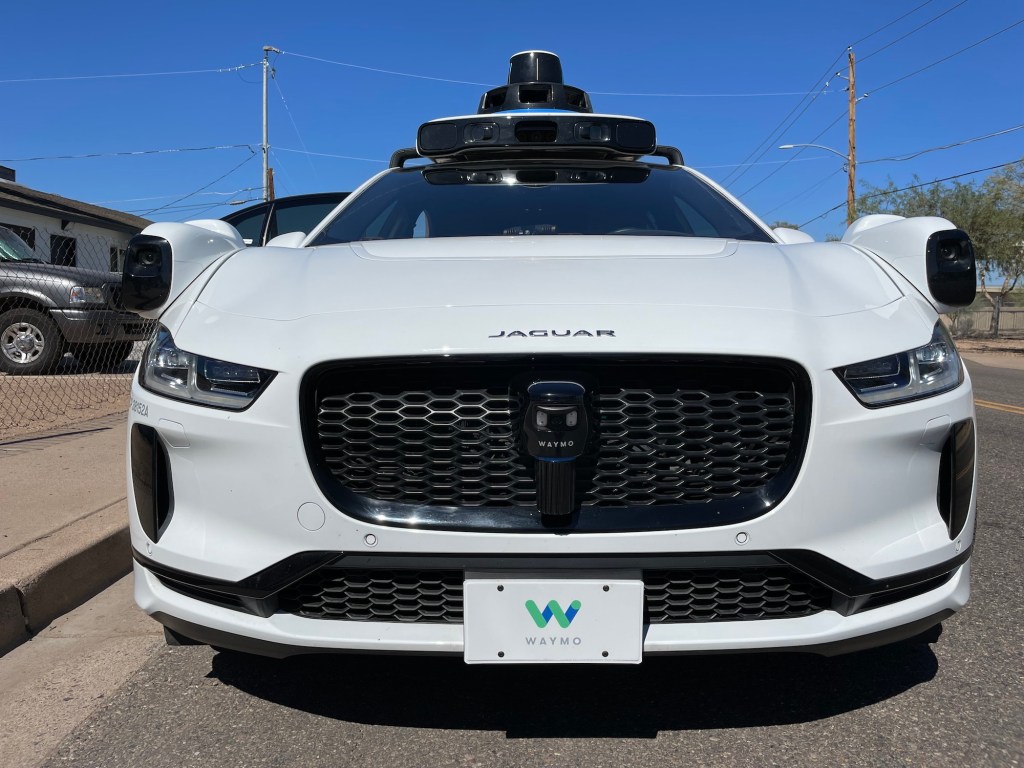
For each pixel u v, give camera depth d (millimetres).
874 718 2287
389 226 2990
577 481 1934
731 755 2109
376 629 1949
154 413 2066
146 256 2309
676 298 2045
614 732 2229
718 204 3119
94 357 8984
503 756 2119
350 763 2098
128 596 3320
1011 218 27922
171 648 2824
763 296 2074
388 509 1925
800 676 2533
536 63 4762
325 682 2533
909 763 2066
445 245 2502
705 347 1905
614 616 1905
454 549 1891
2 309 8555
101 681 2590
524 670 2586
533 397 1863
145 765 2111
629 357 1907
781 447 1945
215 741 2215
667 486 1938
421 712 2344
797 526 1895
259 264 2381
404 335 1938
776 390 1952
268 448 1934
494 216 3010
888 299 2160
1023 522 4262
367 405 1954
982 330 35562
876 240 2516
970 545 2082
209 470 1992
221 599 2025
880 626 1961
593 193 3178
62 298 8359
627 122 3373
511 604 1912
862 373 1959
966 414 2070
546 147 3369
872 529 1951
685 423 1952
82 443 5402
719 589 1946
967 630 2879
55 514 3719
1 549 3242
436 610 1979
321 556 1922
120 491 4121
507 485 1929
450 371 1948
